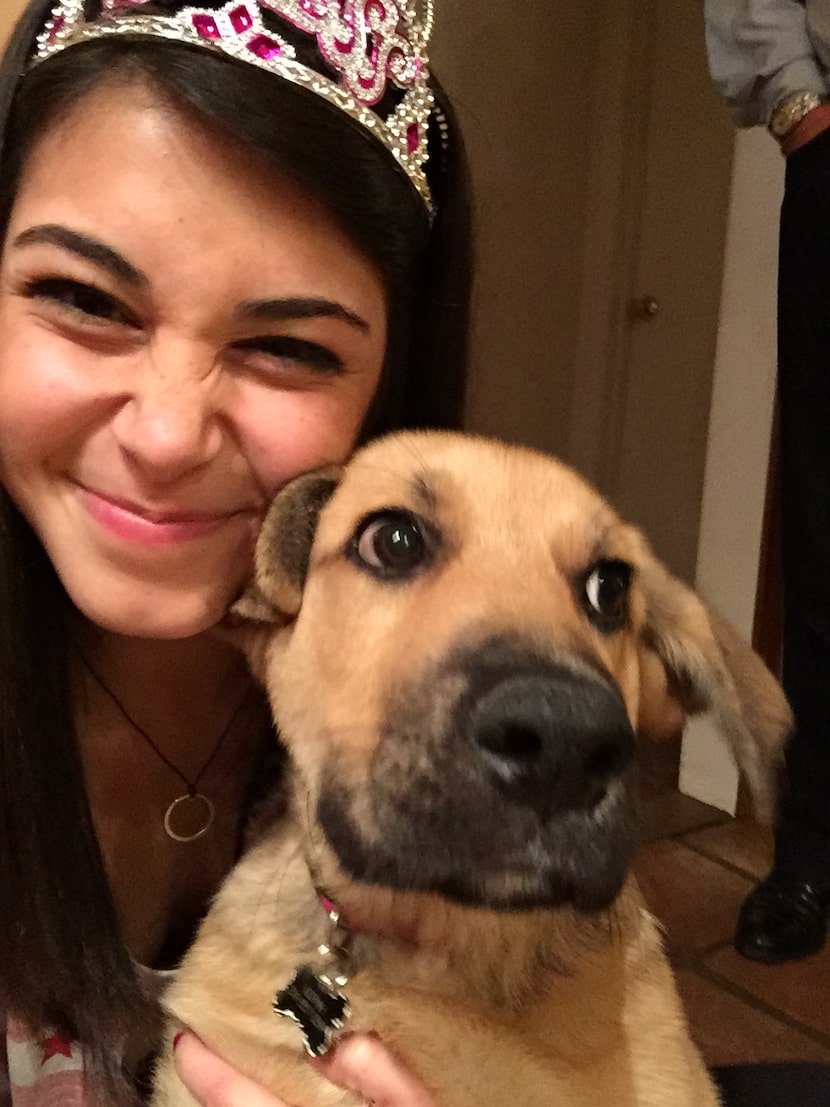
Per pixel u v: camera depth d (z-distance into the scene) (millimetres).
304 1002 376
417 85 413
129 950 479
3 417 368
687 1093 394
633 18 1160
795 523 831
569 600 365
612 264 1224
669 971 454
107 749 476
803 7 818
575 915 361
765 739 437
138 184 332
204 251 338
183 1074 396
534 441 1210
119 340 355
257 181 343
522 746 297
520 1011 387
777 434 1080
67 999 429
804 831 884
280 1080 386
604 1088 375
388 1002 379
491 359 1123
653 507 1290
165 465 353
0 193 377
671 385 1270
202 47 334
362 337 394
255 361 373
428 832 313
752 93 843
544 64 1100
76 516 382
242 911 424
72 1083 437
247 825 479
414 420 527
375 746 338
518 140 1094
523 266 1138
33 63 374
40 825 423
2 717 422
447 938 383
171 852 501
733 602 1150
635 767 351
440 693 321
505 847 303
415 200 413
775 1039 792
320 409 391
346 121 360
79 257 339
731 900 980
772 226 1071
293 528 402
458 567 365
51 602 436
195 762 497
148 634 398
